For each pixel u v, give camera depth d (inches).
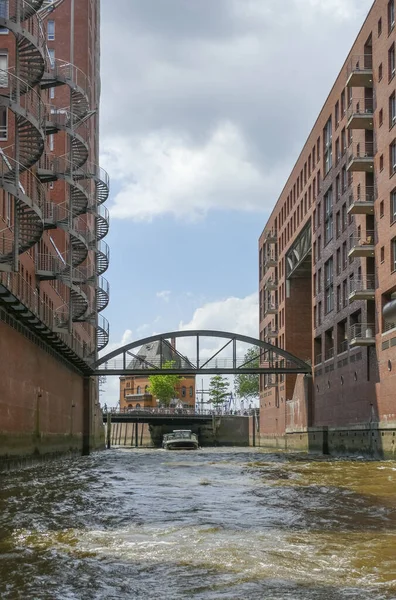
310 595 331.6
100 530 512.1
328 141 2345.0
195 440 2928.2
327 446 2209.6
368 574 371.6
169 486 896.3
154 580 362.3
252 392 5615.2
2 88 1305.4
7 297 1125.1
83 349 2151.8
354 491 801.6
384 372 1658.5
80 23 2600.9
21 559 412.5
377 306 1734.7
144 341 2432.3
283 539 471.5
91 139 2824.8
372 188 1849.2
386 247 1676.9
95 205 2244.1
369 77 1840.6
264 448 3176.7
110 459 1868.8
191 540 468.4
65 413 1898.4
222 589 343.9
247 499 722.2
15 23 1180.5
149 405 5502.0
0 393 1168.8
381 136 1733.5
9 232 1298.0
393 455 1566.2
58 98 2432.3
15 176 1159.0
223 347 2485.2
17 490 845.8
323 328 2346.2
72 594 337.7
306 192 2659.9
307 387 2502.5
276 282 3218.5
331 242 2247.8
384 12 1722.4
